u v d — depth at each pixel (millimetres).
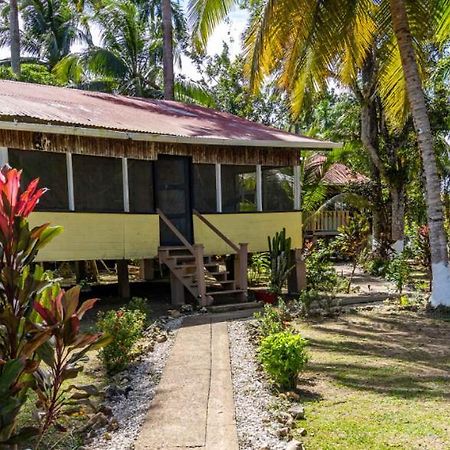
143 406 5410
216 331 9031
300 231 14469
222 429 4742
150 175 12477
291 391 5855
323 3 11469
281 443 4477
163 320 10078
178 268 11812
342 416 5156
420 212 23344
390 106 13438
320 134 24406
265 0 12930
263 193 14039
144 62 26328
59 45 28547
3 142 10141
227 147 13305
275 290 12312
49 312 2896
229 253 13336
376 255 19656
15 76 21078
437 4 11508
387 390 5988
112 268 19922
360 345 8258
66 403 3338
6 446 2826
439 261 10922
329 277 13453
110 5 24719
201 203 13141
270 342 6031
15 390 2777
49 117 10656
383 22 12359
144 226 12203
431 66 18078
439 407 5402
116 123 11727
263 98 28000
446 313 10656
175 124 13328
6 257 2924
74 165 11289
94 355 7582
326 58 12039
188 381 6180
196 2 13391
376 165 19672
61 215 10922
